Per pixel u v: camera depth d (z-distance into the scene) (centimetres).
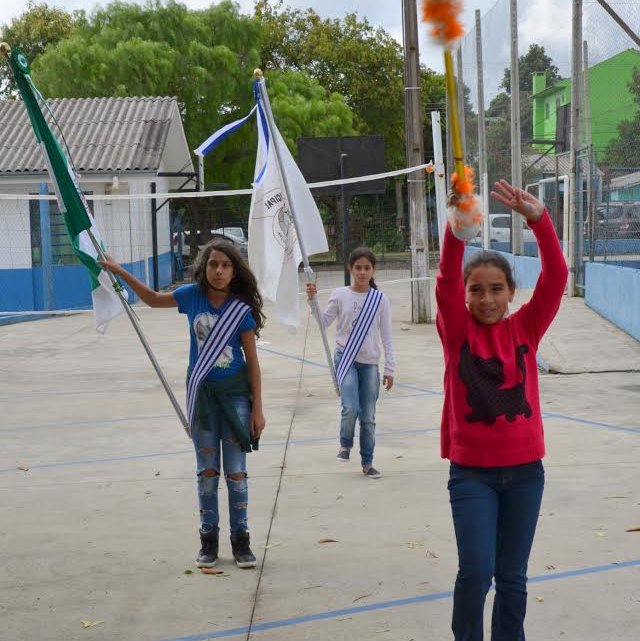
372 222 2983
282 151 764
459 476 372
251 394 530
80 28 3634
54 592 499
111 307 580
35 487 717
